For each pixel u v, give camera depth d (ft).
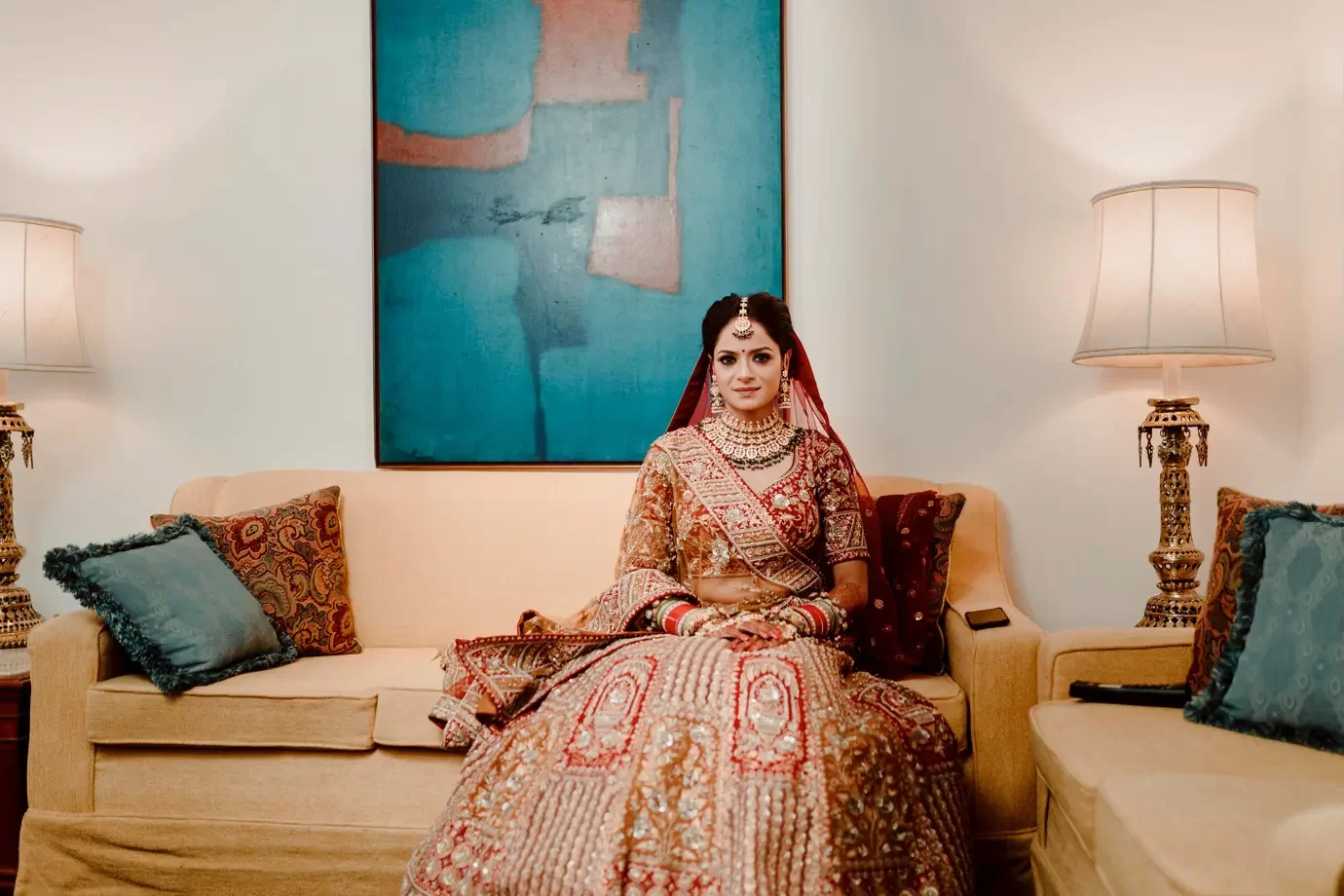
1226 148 8.93
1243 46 8.90
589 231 9.59
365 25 9.81
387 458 9.74
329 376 9.88
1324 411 8.46
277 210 9.89
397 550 8.92
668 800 4.88
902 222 9.32
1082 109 9.12
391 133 9.68
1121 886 4.49
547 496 8.98
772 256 9.45
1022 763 6.89
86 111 9.96
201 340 9.92
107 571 7.32
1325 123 8.41
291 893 7.08
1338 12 8.23
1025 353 9.21
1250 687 5.65
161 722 7.15
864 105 9.37
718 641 5.68
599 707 5.43
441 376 9.71
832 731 5.10
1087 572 9.19
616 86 9.55
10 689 7.49
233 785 7.18
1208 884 3.69
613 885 4.65
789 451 7.08
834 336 9.44
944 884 5.08
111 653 7.47
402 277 9.70
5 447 8.77
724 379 7.07
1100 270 8.06
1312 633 5.45
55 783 7.30
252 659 7.71
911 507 7.83
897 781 5.17
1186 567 8.04
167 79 9.91
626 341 9.59
